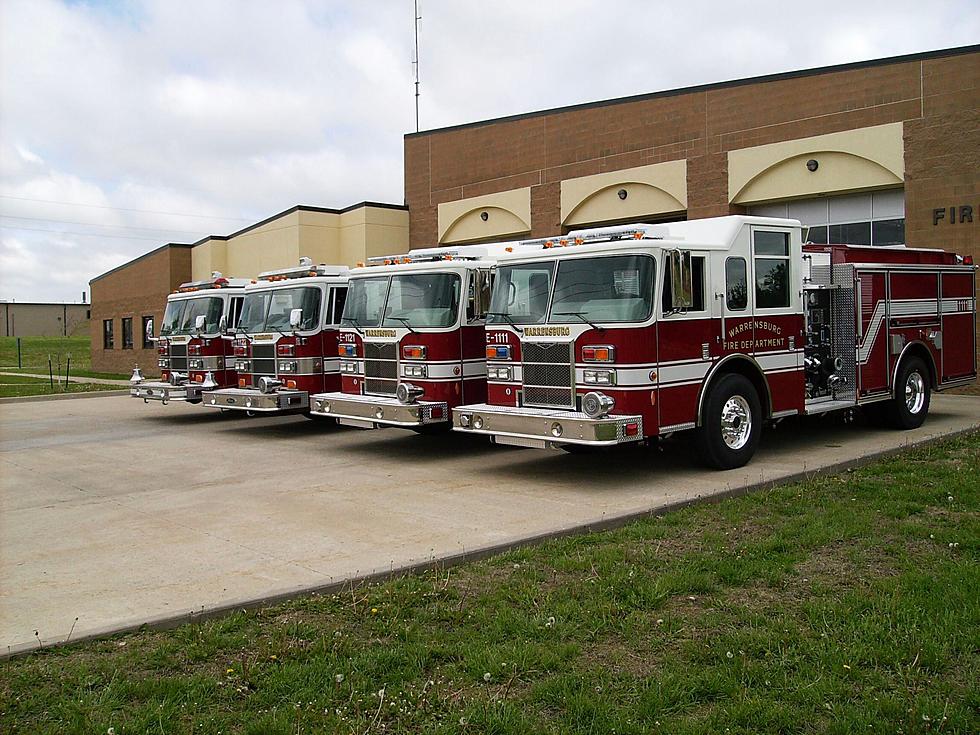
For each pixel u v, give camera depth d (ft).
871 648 14.92
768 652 14.96
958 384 43.57
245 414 58.85
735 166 61.72
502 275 32.91
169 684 14.05
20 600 18.85
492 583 19.08
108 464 38.47
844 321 37.40
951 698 13.35
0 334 289.53
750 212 62.90
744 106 61.21
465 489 30.30
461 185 80.48
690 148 64.13
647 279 28.99
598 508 26.50
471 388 37.14
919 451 33.88
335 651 15.40
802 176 58.85
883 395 38.63
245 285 54.80
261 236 89.04
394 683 14.25
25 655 15.51
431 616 17.08
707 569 19.48
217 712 13.34
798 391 34.71
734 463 31.91
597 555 20.63
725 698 13.51
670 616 16.84
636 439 28.66
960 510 24.21
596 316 29.45
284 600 18.30
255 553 22.25
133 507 28.86
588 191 70.28
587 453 37.42
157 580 20.11
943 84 52.75
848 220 58.34
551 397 30.81
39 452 42.96
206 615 17.33
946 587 17.66
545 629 16.14
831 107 57.26
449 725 12.79
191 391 51.21
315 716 13.08
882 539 21.58
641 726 12.66
